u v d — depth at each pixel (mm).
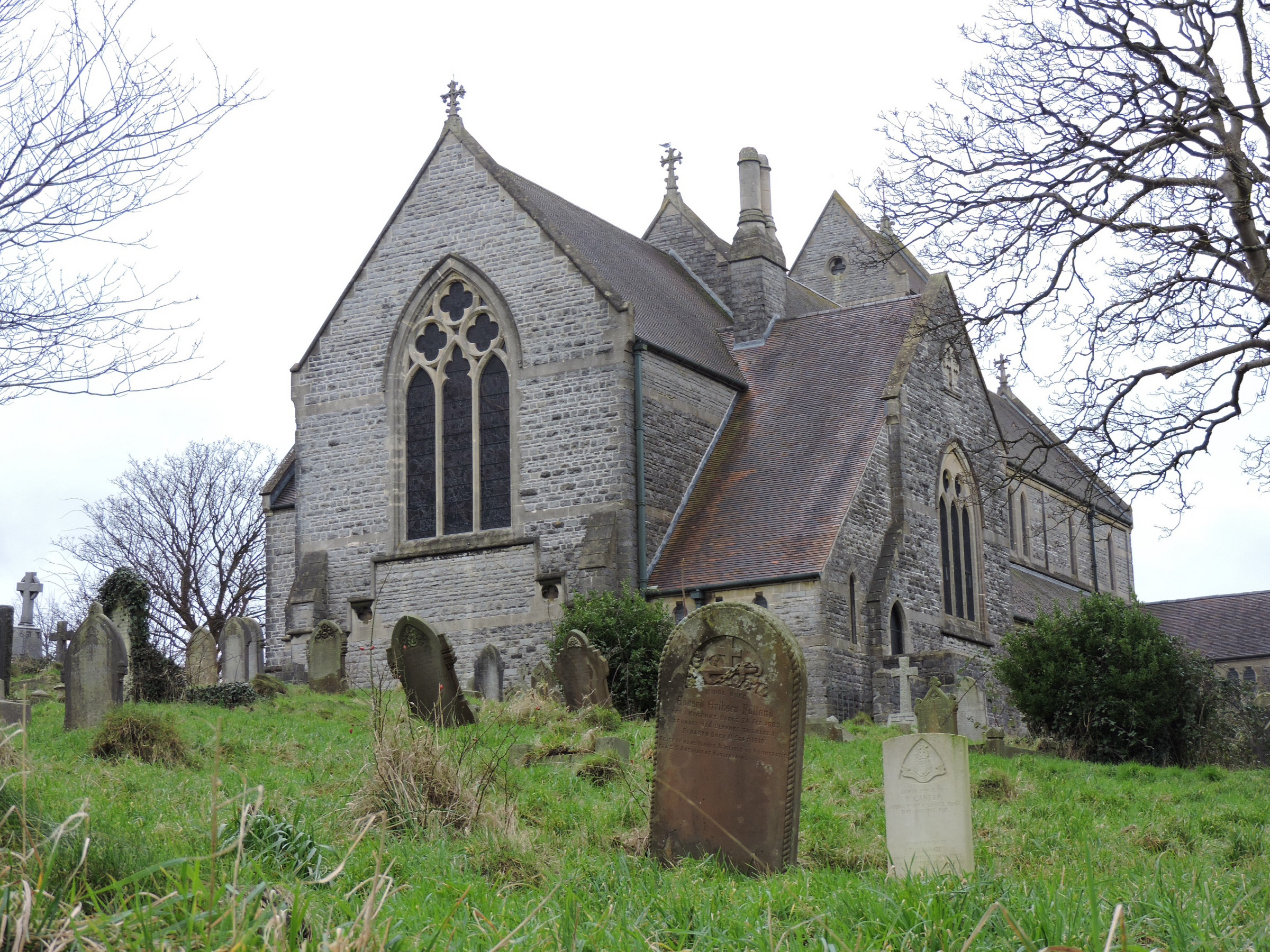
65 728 20016
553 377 38656
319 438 41312
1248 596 69875
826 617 34969
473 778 12875
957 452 42000
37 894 6234
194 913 6238
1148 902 8453
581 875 10547
